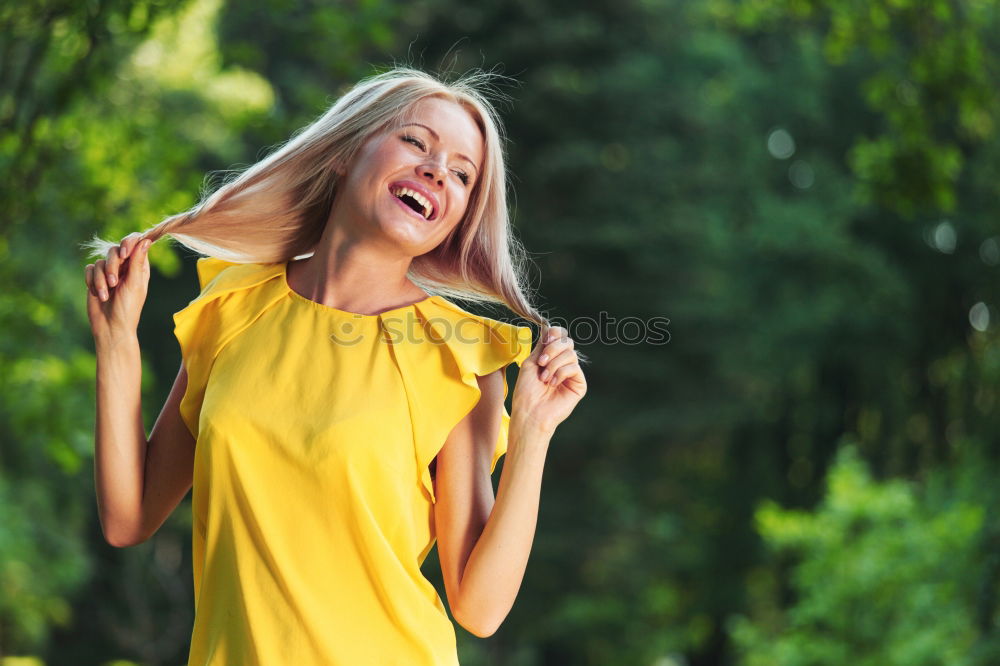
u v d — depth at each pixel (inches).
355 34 561.6
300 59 1146.7
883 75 634.8
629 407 1451.8
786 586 1374.3
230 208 151.9
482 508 146.0
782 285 1417.3
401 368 141.5
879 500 791.7
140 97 666.8
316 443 135.7
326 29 557.9
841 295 1373.0
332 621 134.3
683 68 1509.6
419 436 140.6
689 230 1398.9
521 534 142.1
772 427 1574.8
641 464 1555.1
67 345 900.0
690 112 1444.4
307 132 151.7
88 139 554.9
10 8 460.4
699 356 1472.7
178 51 950.4
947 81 607.5
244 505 136.6
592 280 1407.5
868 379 1460.4
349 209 146.6
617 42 1456.7
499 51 1366.9
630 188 1424.7
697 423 1451.8
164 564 1535.4
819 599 763.4
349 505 135.1
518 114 1384.1
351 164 149.4
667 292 1428.4
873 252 1370.6
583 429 1430.9
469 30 1379.2
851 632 753.6
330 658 133.3
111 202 584.7
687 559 1524.4
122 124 564.4
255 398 139.2
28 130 484.7
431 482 145.6
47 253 641.6
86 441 574.9
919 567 746.2
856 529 813.9
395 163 144.9
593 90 1397.6
